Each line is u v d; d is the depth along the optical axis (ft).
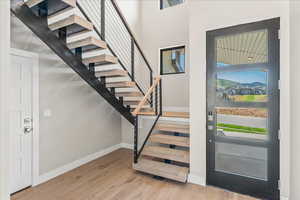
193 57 8.01
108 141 12.59
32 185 7.71
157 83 11.19
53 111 8.67
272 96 6.47
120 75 8.99
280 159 6.38
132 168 9.75
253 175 6.87
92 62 8.25
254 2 6.72
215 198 6.83
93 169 9.62
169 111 14.85
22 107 7.36
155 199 6.81
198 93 7.91
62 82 9.14
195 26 7.95
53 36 6.78
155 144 12.00
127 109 11.76
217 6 7.44
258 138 6.75
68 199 6.78
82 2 10.47
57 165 8.88
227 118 7.32
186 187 7.68
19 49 7.14
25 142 7.49
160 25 15.31
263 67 6.61
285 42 6.24
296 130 4.52
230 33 7.16
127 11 14.37
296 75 4.62
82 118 10.41
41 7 6.19
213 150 7.61
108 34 12.45
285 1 6.23
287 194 6.28
